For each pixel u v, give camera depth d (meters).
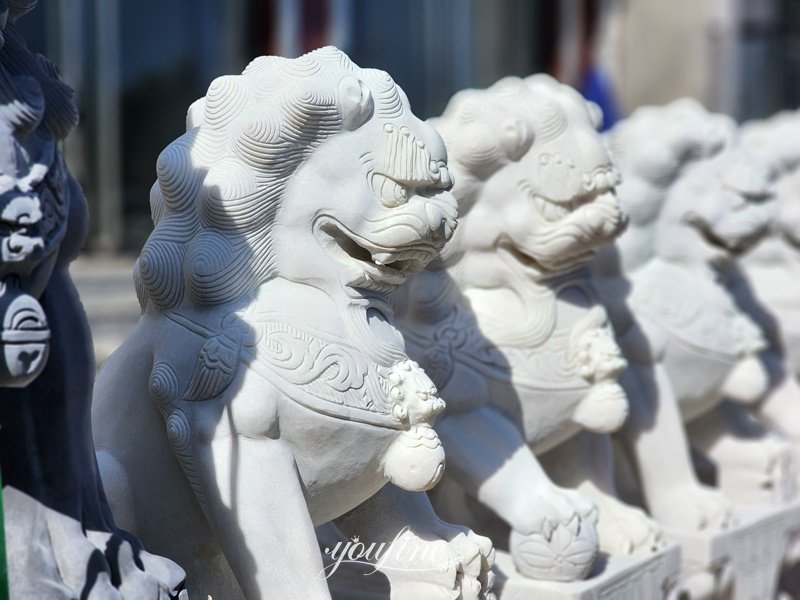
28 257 2.03
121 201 7.77
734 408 4.77
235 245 2.64
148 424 2.69
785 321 5.30
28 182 2.07
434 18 9.52
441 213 2.72
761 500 4.67
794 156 5.45
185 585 2.51
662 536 3.85
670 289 4.36
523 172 3.48
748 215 4.36
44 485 2.24
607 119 10.27
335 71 2.69
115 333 6.90
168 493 2.70
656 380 4.19
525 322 3.52
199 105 2.79
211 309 2.64
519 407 3.51
